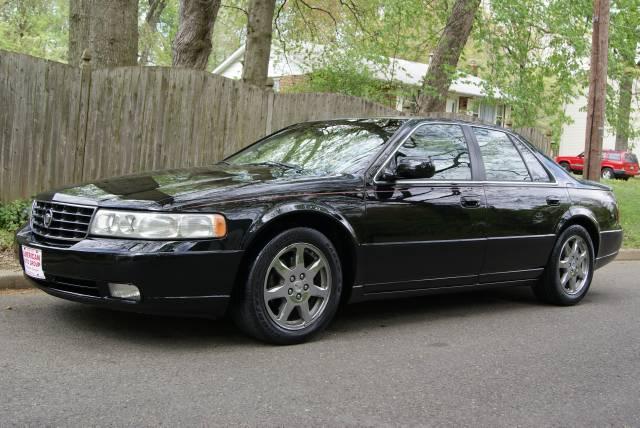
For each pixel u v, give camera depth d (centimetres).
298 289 433
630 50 1270
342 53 1661
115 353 399
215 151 874
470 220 519
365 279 465
